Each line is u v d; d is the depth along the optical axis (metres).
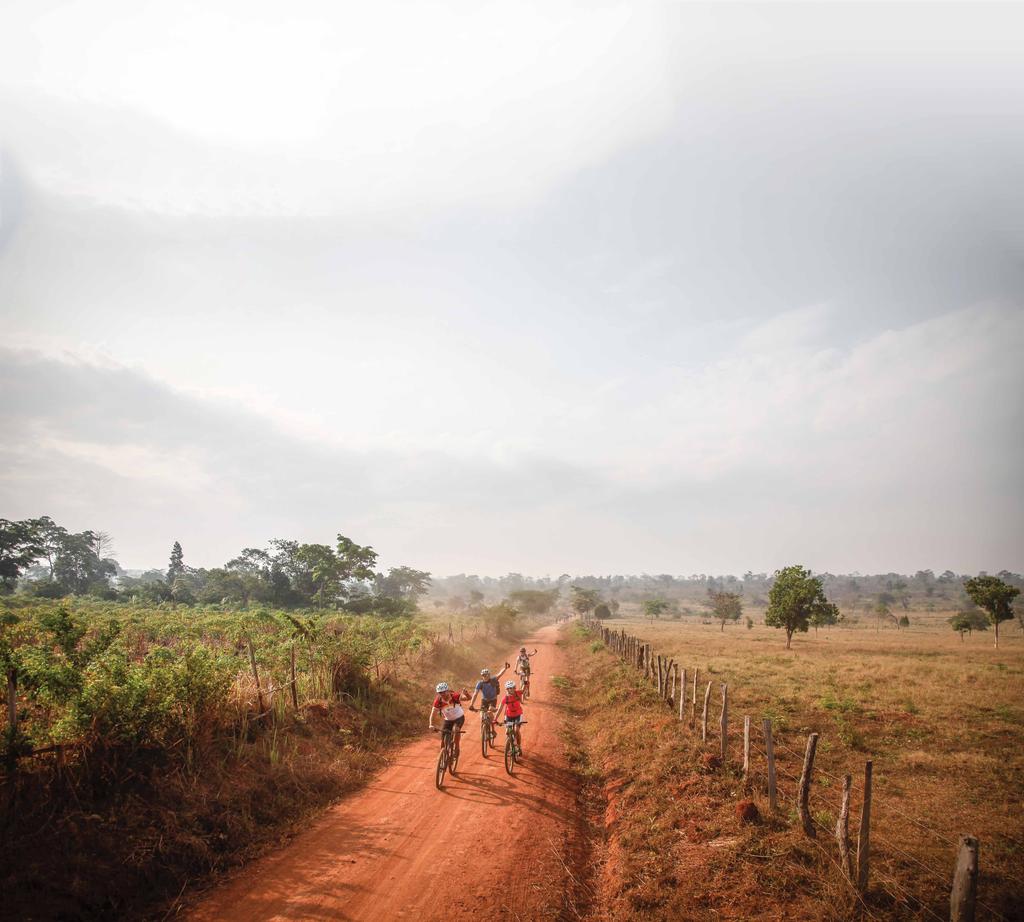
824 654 37.75
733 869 7.70
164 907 6.86
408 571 95.69
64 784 7.60
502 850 8.60
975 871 5.32
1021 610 73.12
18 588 72.38
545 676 28.08
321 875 7.75
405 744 14.58
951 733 15.42
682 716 14.84
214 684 10.55
